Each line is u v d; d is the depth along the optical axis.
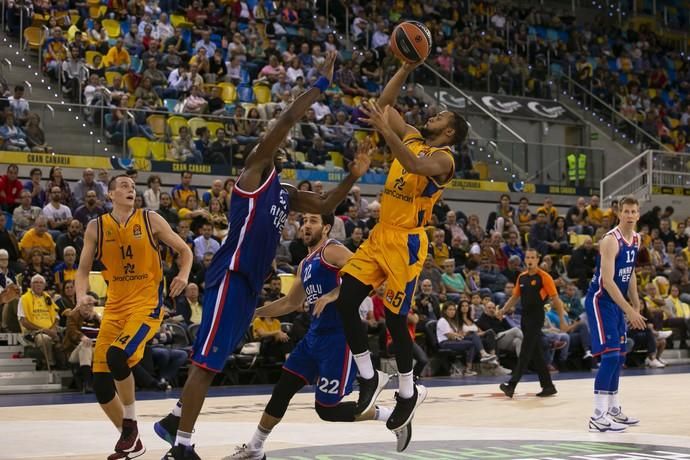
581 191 27.00
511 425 10.12
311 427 9.76
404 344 6.45
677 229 25.88
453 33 32.94
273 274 16.56
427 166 6.26
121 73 22.78
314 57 26.88
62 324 15.38
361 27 30.05
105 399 7.39
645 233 23.70
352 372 7.05
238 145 21.59
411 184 6.43
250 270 6.20
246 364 15.95
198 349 6.17
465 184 25.06
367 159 6.68
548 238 22.28
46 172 19.36
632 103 34.00
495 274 20.28
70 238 16.19
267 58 26.28
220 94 23.97
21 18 22.48
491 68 30.61
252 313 6.33
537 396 13.78
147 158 20.52
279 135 6.18
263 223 6.18
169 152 20.75
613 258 9.59
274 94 24.70
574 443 8.41
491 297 19.33
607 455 7.51
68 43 22.61
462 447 8.09
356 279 6.45
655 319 21.02
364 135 23.42
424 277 18.61
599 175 27.39
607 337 9.60
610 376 9.50
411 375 6.49
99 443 8.46
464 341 17.92
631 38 38.31
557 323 19.83
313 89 6.22
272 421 6.89
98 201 17.25
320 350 6.94
